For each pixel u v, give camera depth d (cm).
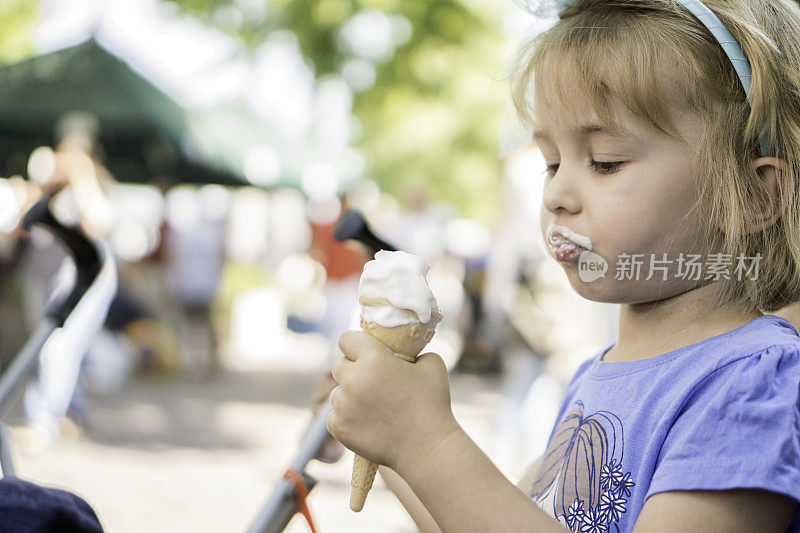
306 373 1066
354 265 809
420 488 108
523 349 508
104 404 743
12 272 606
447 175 1282
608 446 126
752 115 122
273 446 609
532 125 140
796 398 112
